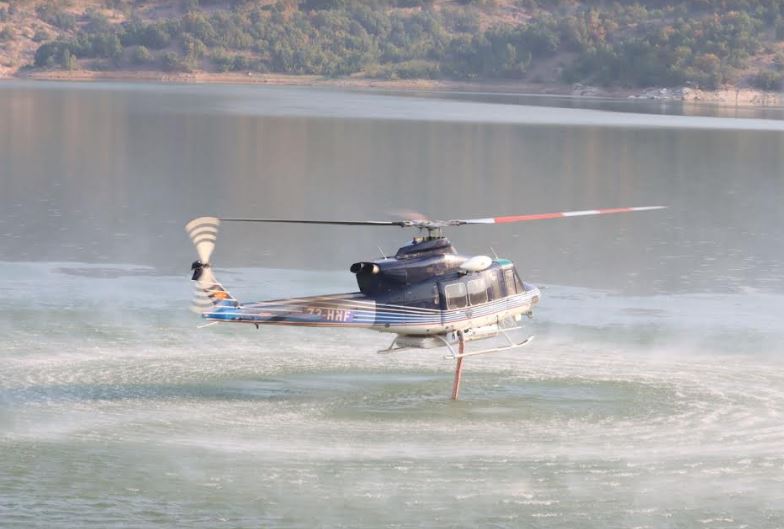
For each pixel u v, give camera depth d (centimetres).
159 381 6888
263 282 10244
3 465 5356
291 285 10162
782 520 4903
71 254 11369
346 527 4750
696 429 6103
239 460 5509
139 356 7450
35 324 8181
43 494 5038
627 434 6012
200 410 6325
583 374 7262
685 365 7525
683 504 5041
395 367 7369
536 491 5162
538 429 6097
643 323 8800
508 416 6325
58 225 13225
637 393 6800
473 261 6700
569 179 19950
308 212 15225
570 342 8181
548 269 11188
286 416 6262
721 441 5906
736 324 8806
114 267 10719
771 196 17800
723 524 4834
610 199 17175
